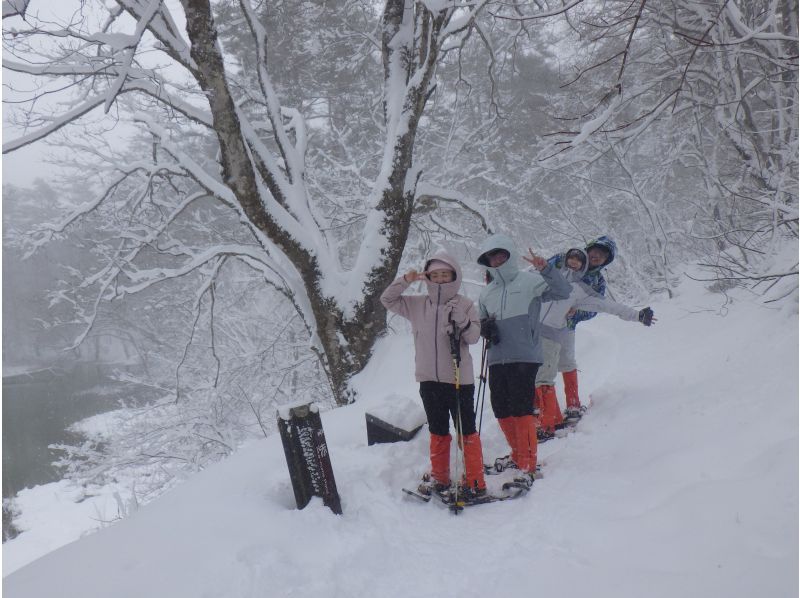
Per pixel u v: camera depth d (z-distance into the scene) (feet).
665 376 17.16
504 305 13.01
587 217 41.63
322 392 43.01
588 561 8.23
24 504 56.54
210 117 27.02
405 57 28.43
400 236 27.20
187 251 34.45
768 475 8.59
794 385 11.92
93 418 82.33
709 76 31.19
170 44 23.72
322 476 11.09
